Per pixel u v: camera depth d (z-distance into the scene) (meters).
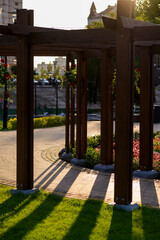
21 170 6.39
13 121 18.61
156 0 14.26
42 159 10.09
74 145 10.88
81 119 9.45
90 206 5.71
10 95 7.30
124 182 5.49
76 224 4.91
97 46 7.88
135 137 12.48
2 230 4.70
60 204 5.84
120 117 5.40
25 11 6.06
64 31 5.72
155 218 5.14
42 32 5.94
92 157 9.27
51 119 20.14
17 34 6.05
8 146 12.45
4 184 7.30
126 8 5.19
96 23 22.98
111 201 6.09
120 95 5.37
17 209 5.55
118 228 4.76
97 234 4.56
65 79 9.84
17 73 6.22
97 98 22.91
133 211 5.44
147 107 8.05
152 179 7.85
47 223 4.95
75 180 7.68
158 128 18.53
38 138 14.54
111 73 8.52
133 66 5.42
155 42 7.47
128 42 5.24
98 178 7.86
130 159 5.55
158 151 10.60
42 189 6.84
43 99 39.41
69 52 9.73
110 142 8.71
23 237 4.47
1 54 8.67
